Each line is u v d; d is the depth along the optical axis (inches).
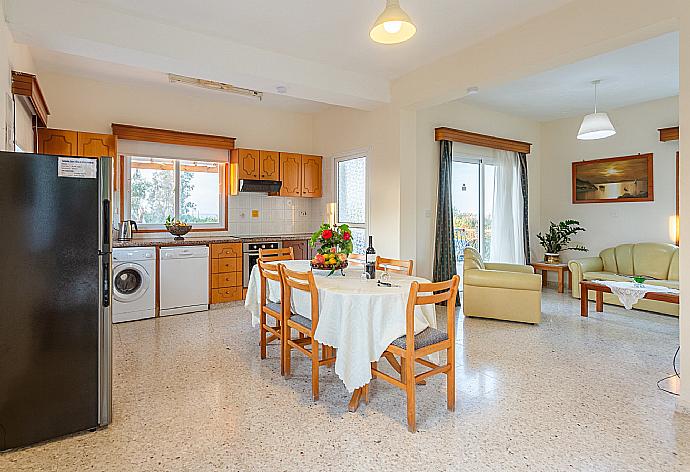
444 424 94.7
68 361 87.9
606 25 116.1
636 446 85.7
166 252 191.3
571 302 226.7
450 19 134.4
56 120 186.2
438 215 217.8
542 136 282.7
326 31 142.9
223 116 232.5
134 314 183.2
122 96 201.9
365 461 80.2
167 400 106.2
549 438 88.7
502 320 188.2
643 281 179.9
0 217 81.4
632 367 130.8
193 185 226.4
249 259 219.0
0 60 104.7
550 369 129.3
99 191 89.4
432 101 179.6
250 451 83.4
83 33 122.7
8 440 82.7
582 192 261.4
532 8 127.9
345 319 96.8
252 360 136.1
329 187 248.2
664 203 225.5
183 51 140.5
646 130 232.1
